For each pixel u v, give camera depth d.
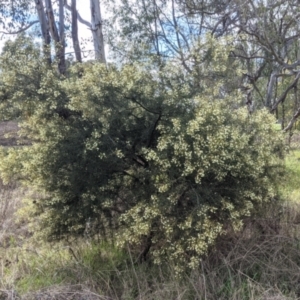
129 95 4.39
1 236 5.80
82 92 4.34
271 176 4.88
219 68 4.59
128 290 4.24
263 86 9.91
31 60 4.74
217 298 4.14
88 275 4.56
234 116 4.58
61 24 6.67
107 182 4.70
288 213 5.46
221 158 4.07
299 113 8.12
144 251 4.85
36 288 4.30
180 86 4.47
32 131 5.20
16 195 7.37
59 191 4.80
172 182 4.24
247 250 4.52
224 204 4.25
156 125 4.51
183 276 4.30
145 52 5.06
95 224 4.92
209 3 8.02
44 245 5.18
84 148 4.43
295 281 4.25
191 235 4.19
